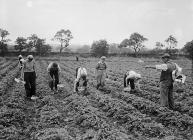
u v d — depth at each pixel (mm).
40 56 84438
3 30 80188
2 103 14609
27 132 10430
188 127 11086
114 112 13188
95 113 12734
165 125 11656
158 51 98500
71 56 88000
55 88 18359
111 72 37938
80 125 11453
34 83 16484
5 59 66438
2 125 10656
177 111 13062
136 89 19203
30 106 14734
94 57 88875
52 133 9844
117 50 123562
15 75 27984
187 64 67312
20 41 82562
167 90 13375
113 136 9312
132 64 62344
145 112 13742
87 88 20000
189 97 17641
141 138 9961
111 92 19094
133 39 105562
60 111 13891
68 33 101312
